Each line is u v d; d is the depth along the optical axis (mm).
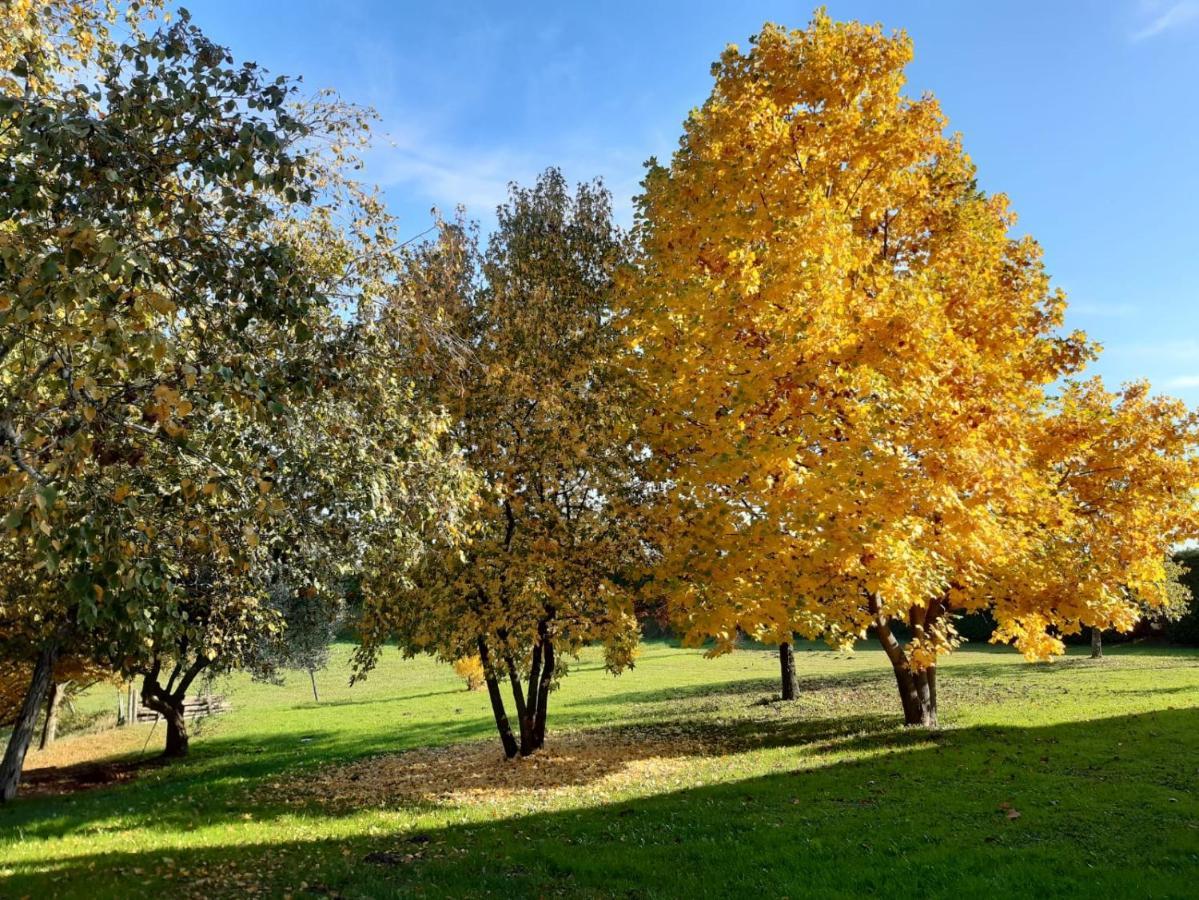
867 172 13016
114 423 5176
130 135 5031
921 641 12953
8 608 12008
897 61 12672
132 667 14953
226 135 5250
